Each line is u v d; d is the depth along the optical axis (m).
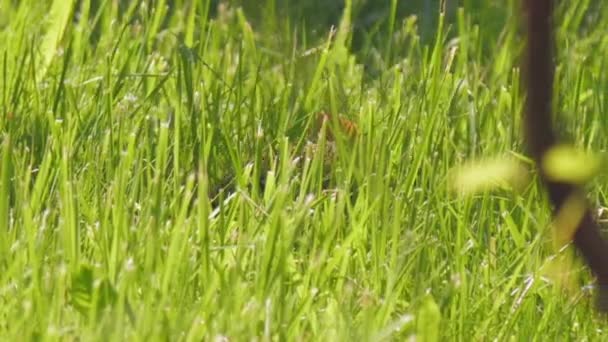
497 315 4.28
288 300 4.04
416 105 5.49
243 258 4.38
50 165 4.96
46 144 5.11
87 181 4.95
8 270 4.03
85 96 5.87
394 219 4.45
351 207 4.77
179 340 3.66
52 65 6.13
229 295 3.92
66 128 5.42
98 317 3.80
